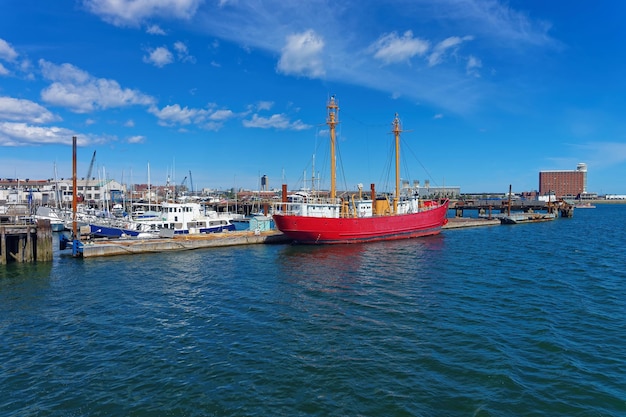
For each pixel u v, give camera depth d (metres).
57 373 15.76
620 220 99.75
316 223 50.31
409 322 21.05
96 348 18.14
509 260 39.97
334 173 57.41
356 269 35.97
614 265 36.84
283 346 18.08
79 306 24.70
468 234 66.19
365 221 53.12
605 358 16.36
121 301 25.78
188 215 56.69
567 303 24.23
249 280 31.92
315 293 27.52
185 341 18.84
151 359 16.88
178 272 35.19
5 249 38.56
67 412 13.04
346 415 12.56
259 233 55.19
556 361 16.08
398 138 63.56
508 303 24.34
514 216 91.31
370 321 21.33
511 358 16.38
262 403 13.33
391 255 43.62
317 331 19.95
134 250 44.81
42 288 29.34
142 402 13.53
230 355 17.19
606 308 23.19
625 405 12.98
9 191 99.56
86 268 37.03
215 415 12.71
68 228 65.19
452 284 29.56
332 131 57.16
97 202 106.69
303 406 13.12
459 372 15.27
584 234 65.56
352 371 15.50
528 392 13.75
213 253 46.06
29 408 13.29
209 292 28.08
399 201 62.38
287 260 41.12
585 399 13.34
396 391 13.95
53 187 110.12
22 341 19.06
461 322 20.89
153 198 125.12
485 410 12.73
